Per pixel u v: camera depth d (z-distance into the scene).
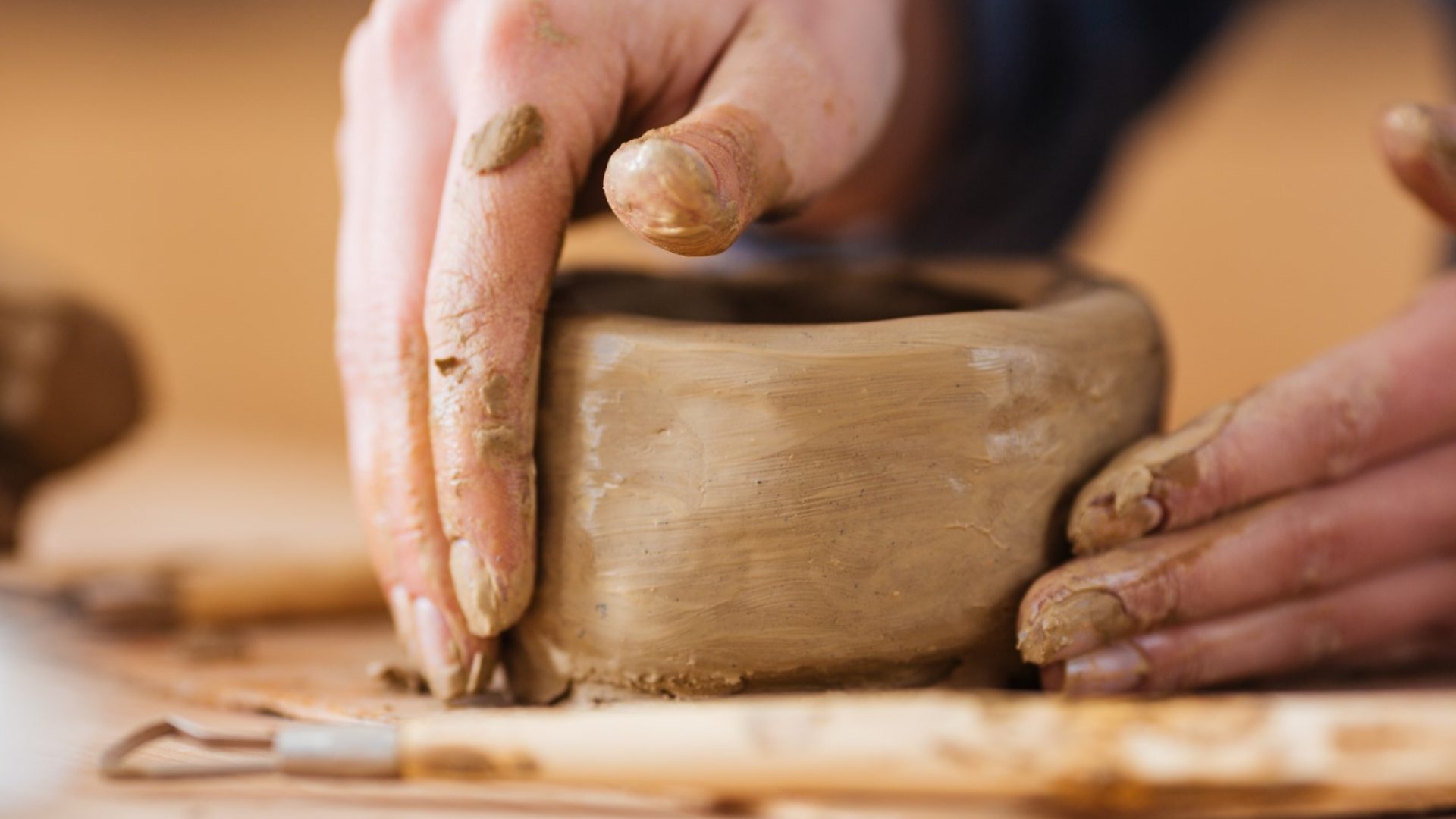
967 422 0.62
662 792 0.52
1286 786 0.47
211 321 2.93
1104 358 0.67
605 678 0.63
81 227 2.98
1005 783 0.48
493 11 0.63
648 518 0.61
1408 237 2.30
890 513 0.61
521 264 0.62
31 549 1.24
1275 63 2.35
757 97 0.63
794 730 0.49
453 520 0.62
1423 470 0.71
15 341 1.17
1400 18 2.23
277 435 2.12
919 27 1.18
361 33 0.76
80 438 1.21
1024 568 0.64
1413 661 0.76
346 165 0.74
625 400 0.61
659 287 0.78
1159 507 0.63
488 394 0.62
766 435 0.60
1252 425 0.67
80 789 0.58
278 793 0.57
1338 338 2.38
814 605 0.61
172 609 0.96
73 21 2.87
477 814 0.54
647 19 0.65
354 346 0.68
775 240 1.27
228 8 2.76
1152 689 0.64
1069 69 1.28
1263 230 2.42
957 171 1.29
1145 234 2.49
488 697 0.67
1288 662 0.69
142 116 2.90
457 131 0.64
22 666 0.86
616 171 0.53
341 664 0.84
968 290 0.81
